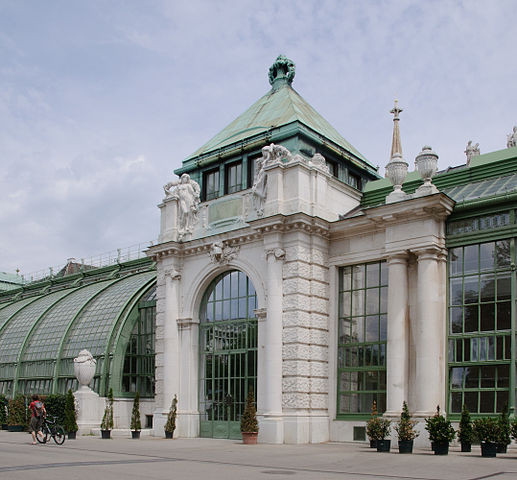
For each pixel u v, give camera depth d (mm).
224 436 33281
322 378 30875
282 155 33219
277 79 43188
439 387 26984
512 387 25359
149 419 40344
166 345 35625
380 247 30531
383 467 18391
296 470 17547
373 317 30625
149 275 45969
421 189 28438
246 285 34000
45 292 58312
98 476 15227
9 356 48656
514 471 17203
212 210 36062
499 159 31609
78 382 42375
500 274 26734
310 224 31219
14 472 15734
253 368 32719
